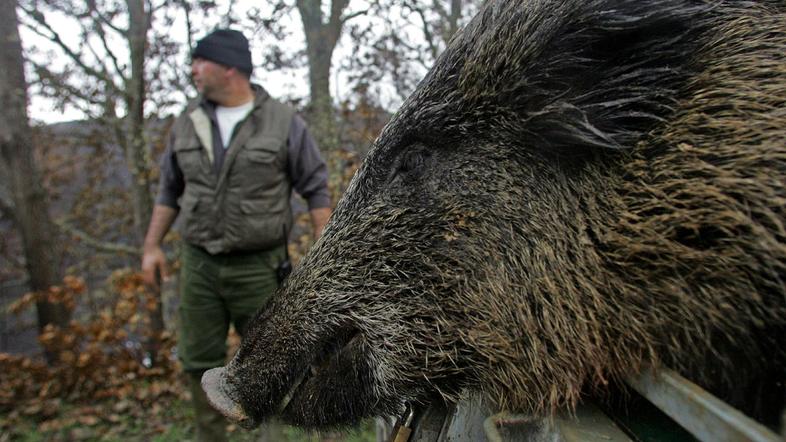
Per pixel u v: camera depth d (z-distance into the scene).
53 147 6.46
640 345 0.75
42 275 4.39
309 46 4.16
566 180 0.79
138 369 3.59
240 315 1.91
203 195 1.81
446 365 0.85
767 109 0.71
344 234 0.94
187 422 2.92
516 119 0.81
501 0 0.85
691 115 0.74
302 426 0.97
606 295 0.77
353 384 0.92
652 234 0.73
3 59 4.18
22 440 2.80
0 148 4.31
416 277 0.86
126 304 3.79
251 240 1.81
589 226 0.78
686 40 0.75
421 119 0.88
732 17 0.77
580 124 0.75
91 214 6.63
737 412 0.52
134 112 4.44
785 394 0.72
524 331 0.81
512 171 0.82
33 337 5.90
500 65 0.81
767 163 0.69
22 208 4.34
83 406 3.25
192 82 4.41
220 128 1.84
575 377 0.78
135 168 4.52
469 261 0.83
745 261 0.69
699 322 0.72
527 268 0.80
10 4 4.12
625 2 0.73
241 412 1.00
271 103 1.89
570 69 0.77
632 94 0.75
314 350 0.95
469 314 0.83
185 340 1.92
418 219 0.87
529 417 0.79
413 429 0.94
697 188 0.71
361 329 0.91
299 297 0.97
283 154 1.85
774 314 0.69
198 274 1.88
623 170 0.77
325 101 4.15
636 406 0.80
